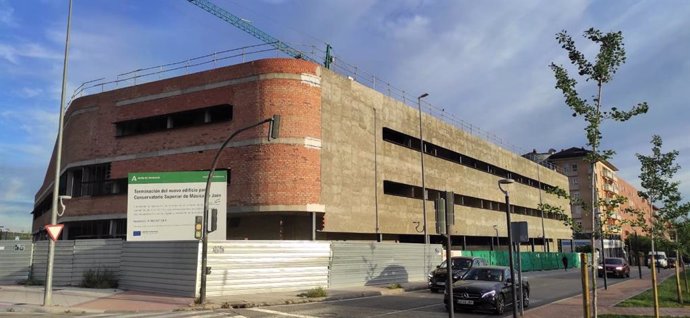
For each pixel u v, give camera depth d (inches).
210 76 1358.3
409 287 1080.2
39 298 770.8
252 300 772.0
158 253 880.9
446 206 456.8
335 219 1338.6
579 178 4069.9
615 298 837.2
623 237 3526.1
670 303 746.2
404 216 1649.9
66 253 1003.3
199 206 1133.7
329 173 1333.7
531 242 2805.1
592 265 430.3
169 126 1422.2
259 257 907.4
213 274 835.4
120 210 1443.2
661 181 826.2
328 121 1355.8
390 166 1609.3
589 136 423.2
